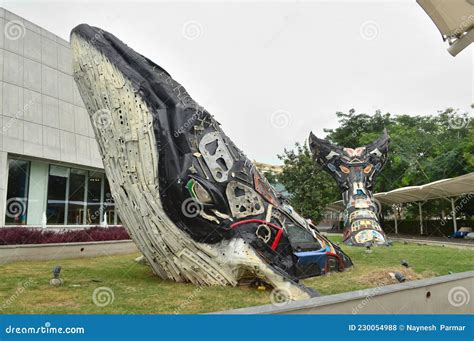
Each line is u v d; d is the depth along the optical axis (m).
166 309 6.85
